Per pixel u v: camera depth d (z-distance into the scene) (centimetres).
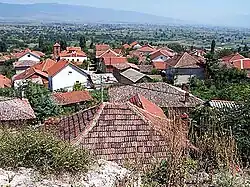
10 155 640
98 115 1087
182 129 804
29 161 649
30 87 3353
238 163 801
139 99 1661
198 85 4819
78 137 1029
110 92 3503
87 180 638
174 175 706
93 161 706
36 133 718
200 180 743
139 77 5212
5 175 606
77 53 8044
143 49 9731
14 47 12206
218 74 4997
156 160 855
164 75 6041
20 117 2425
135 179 676
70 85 5131
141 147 1010
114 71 5956
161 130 1039
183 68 5403
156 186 688
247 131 1100
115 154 994
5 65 7638
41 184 600
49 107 3025
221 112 1236
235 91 3322
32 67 5822
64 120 1226
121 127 1059
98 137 1028
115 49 9425
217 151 791
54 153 662
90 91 4119
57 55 8481
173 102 3058
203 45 17100
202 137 860
